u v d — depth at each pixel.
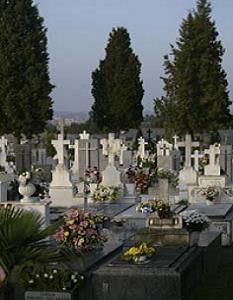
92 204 19.14
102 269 10.28
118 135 49.25
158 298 10.07
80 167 28.50
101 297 10.20
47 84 40.00
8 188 20.45
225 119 39.59
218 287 11.59
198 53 38.91
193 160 28.69
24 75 39.16
